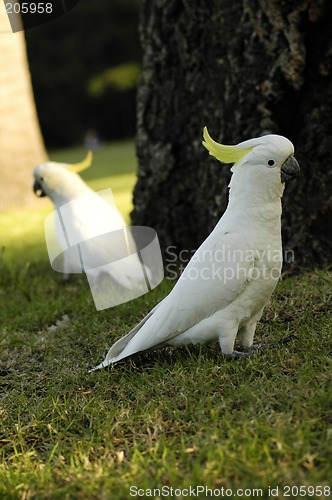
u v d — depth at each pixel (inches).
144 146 302.5
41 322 251.8
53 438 162.7
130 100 1662.2
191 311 173.3
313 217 244.2
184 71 280.2
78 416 168.7
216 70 264.7
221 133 266.5
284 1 231.6
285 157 166.2
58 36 1572.3
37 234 477.4
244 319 177.2
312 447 136.5
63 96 1598.2
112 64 1631.4
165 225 303.4
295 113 249.6
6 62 588.1
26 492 140.2
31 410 176.1
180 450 144.0
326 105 239.8
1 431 169.2
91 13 1574.8
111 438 156.3
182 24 271.4
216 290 170.7
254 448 136.5
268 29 239.8
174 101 288.0
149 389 173.0
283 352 177.9
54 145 1640.0
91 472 142.9
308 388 156.9
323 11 229.9
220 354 184.2
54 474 144.9
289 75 239.9
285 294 222.7
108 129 1679.4
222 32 255.4
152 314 183.9
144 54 295.9
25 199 608.7
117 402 172.1
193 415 157.2
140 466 140.6
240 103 255.9
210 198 278.1
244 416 150.3
